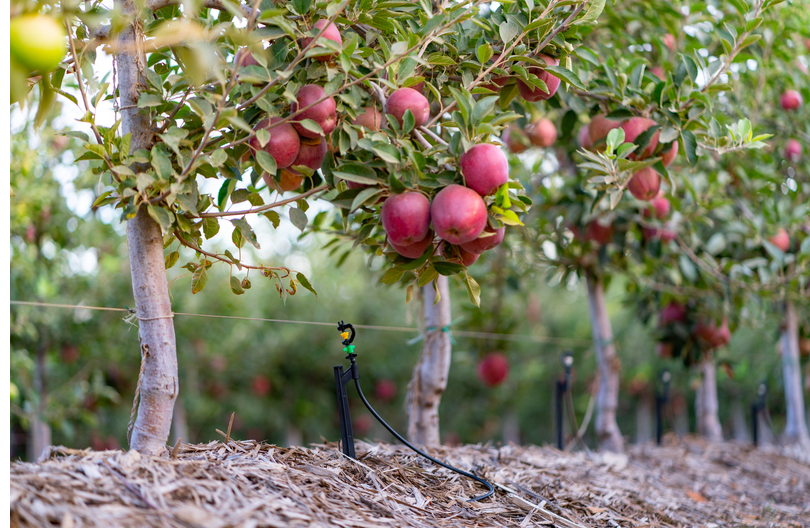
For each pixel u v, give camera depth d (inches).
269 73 70.0
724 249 183.5
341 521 65.9
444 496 87.6
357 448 107.7
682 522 106.2
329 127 78.4
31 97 79.3
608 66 117.3
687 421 515.5
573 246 179.5
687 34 145.3
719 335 194.5
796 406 222.7
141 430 74.9
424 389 134.0
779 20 146.8
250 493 66.3
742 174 173.6
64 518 53.1
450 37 93.4
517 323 215.2
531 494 98.0
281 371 417.7
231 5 62.6
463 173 72.7
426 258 79.1
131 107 73.8
